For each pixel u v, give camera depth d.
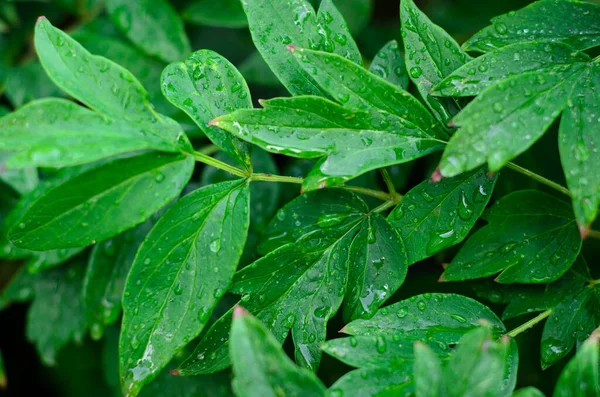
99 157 0.69
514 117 0.70
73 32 0.85
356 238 0.73
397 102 0.72
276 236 0.74
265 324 0.72
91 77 0.70
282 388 0.67
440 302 0.73
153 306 0.71
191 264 0.71
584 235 0.68
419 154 0.72
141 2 0.86
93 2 0.89
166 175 0.71
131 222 0.70
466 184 0.73
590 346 0.67
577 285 0.74
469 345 0.67
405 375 0.69
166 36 0.86
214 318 0.79
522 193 0.74
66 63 0.70
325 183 0.70
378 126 0.72
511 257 0.73
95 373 0.96
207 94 0.73
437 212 0.73
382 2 1.07
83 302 0.82
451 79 0.72
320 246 0.73
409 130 0.72
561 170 0.83
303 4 0.73
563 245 0.74
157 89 0.85
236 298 0.79
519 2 0.96
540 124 0.70
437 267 0.82
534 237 0.74
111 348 0.86
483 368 0.67
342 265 0.73
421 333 0.72
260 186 0.82
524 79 0.70
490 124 0.69
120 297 0.79
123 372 0.70
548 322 0.74
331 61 0.71
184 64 0.73
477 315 0.72
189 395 0.82
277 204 0.82
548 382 0.83
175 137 0.71
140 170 0.71
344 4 0.88
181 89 0.73
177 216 0.71
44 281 0.84
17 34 0.91
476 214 0.72
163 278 0.71
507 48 0.72
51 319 0.84
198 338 0.80
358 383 0.69
